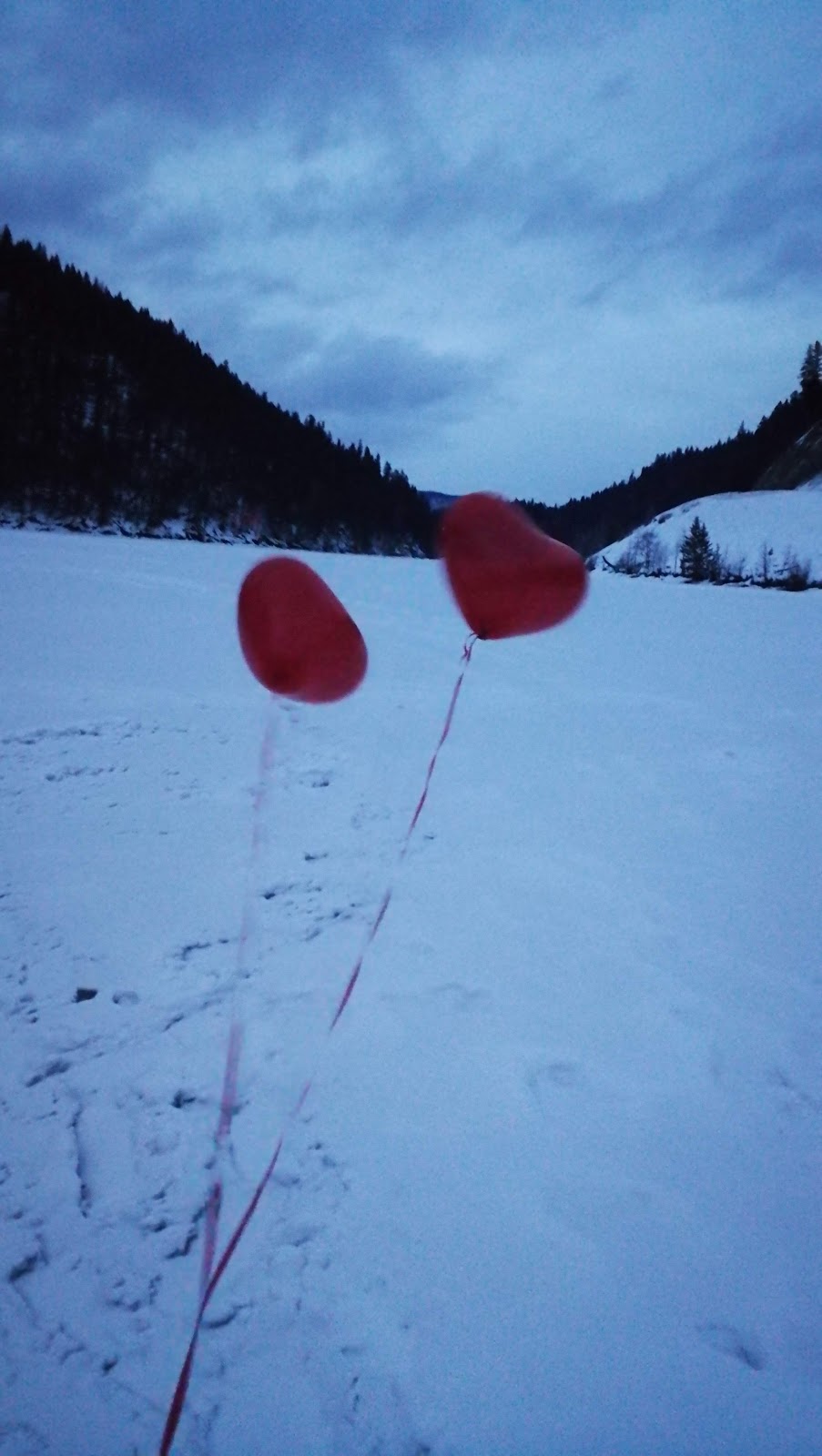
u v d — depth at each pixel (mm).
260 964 2074
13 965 1997
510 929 2324
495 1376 1159
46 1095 1601
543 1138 1578
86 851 2609
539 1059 1792
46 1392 1105
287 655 1323
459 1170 1490
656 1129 1617
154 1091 1627
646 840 3031
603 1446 1083
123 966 2023
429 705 4852
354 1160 1498
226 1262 1282
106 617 6586
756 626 9273
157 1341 1178
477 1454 1067
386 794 3350
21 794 3021
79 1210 1364
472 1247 1346
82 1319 1200
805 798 3539
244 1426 1081
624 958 2209
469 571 1269
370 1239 1349
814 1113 1683
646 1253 1354
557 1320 1241
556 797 3439
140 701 4320
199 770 3412
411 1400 1123
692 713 5012
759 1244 1384
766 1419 1125
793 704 5316
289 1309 1230
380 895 2477
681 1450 1084
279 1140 1529
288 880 2520
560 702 5176
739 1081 1765
